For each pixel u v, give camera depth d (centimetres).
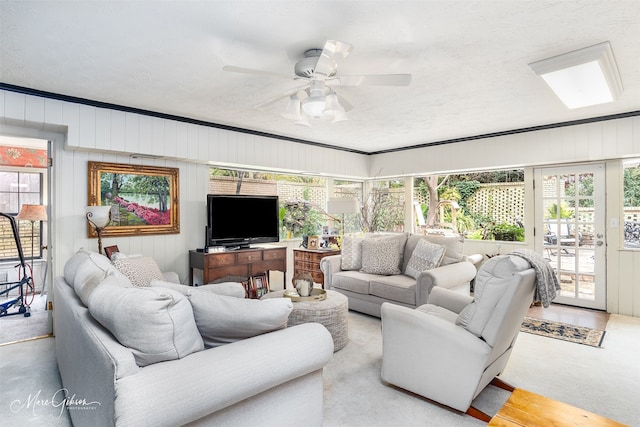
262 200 496
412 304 356
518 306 203
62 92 314
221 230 449
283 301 170
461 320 215
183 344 139
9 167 529
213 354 142
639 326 368
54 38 213
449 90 307
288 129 461
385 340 241
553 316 405
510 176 581
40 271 539
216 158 430
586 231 439
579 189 445
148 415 116
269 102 261
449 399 210
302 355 160
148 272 313
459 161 516
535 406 154
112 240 382
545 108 364
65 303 205
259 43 221
